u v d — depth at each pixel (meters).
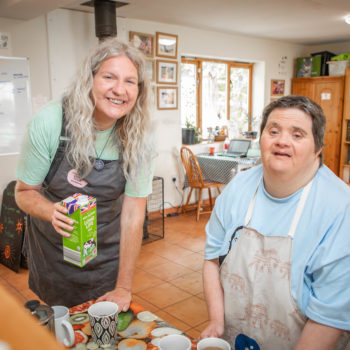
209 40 4.94
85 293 1.50
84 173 1.32
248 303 1.09
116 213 1.51
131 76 1.19
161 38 4.38
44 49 3.53
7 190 3.32
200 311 2.54
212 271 1.25
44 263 1.49
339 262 0.93
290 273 1.00
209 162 4.68
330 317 0.94
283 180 1.01
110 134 1.35
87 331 1.04
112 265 1.53
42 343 0.21
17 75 3.39
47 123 1.24
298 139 0.97
